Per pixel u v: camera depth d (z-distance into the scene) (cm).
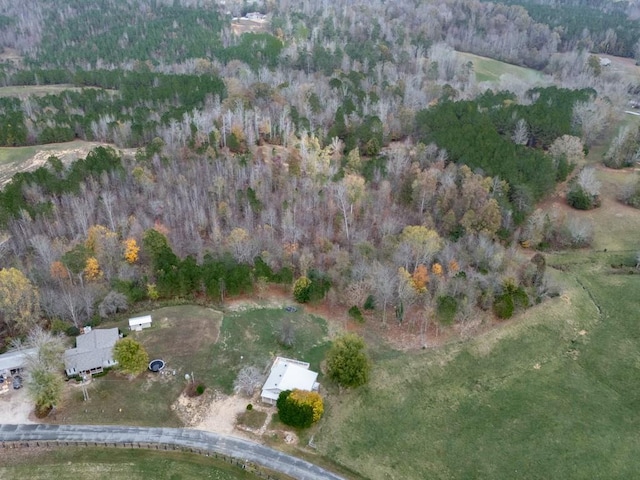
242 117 19138
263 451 8862
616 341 11725
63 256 12106
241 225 14462
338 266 12494
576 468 8938
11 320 11069
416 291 11806
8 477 8288
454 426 9600
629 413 10056
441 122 18800
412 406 9888
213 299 12062
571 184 16950
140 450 8769
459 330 11481
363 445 9119
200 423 9269
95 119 19250
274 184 16450
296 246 13412
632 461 9100
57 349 9531
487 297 11775
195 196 15300
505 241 14375
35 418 9219
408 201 15650
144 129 18488
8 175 16700
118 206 15038
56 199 14988
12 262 12788
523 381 10612
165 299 12100
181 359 10388
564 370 10956
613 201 17075
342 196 14788
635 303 12756
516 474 8825
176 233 14325
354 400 9800
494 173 15662
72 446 8769
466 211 14500
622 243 15275
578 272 14025
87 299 11338
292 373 9938
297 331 11312
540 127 18825
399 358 10731
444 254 12812
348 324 11644
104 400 9544
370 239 14212
